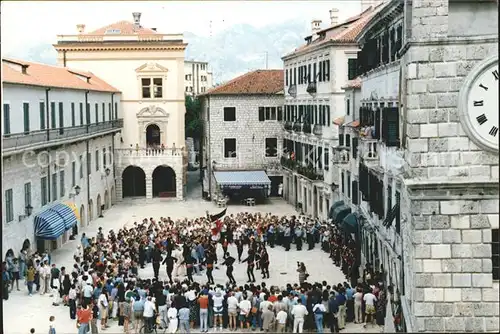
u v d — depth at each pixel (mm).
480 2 22219
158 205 65625
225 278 38531
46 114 46281
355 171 43969
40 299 34469
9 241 37438
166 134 71688
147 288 31188
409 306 23125
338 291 28672
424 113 21125
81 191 54438
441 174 21172
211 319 29625
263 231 46500
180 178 68812
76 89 53812
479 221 21156
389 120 30703
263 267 38000
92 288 31750
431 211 21234
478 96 20891
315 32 59688
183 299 29312
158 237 43156
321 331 27344
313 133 57750
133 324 29578
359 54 41156
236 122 70062
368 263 37000
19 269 37281
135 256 40688
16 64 43531
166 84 71250
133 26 71750
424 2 21031
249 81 71000
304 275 34906
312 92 58188
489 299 21297
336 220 45562
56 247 46344
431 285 21391
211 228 46844
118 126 68562
